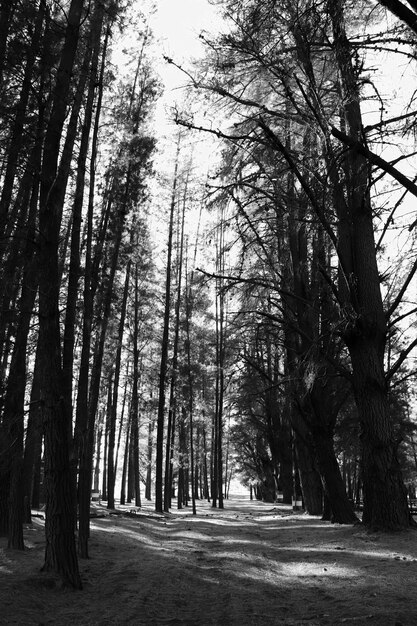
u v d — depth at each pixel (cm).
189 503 4531
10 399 1064
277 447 3653
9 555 902
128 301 2941
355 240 1300
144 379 3175
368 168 1095
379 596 666
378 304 1278
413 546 997
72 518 777
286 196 1249
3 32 977
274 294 1819
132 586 757
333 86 1116
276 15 759
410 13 549
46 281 816
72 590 723
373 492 1202
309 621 573
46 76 999
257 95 1169
